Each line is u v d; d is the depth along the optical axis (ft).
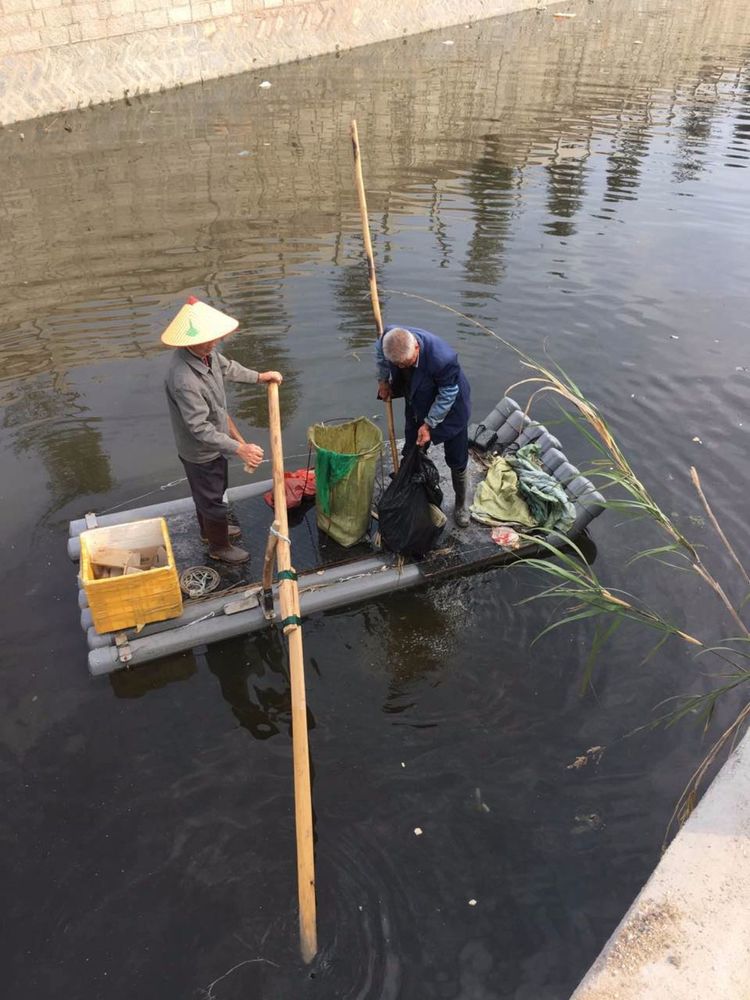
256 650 14.93
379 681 14.33
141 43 48.08
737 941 8.54
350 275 28.30
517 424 19.57
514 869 11.43
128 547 15.49
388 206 34.22
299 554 16.61
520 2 76.89
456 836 11.84
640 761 12.95
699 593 16.20
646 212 33.99
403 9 64.85
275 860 11.53
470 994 10.05
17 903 11.00
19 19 42.45
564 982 10.18
